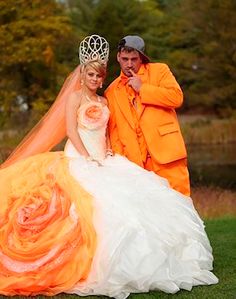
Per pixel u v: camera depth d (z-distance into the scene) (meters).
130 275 5.04
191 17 32.25
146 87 6.04
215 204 12.21
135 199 5.39
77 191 5.46
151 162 6.24
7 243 5.39
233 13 30.69
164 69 6.23
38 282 5.19
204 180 17.83
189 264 5.46
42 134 6.27
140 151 6.18
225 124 29.19
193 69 33.25
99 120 5.93
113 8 28.03
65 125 6.25
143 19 38.34
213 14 31.23
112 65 23.12
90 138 5.92
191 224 5.55
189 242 5.50
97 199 5.39
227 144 28.27
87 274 5.18
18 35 20.08
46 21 20.61
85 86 6.02
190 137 28.67
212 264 6.21
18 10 20.36
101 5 27.89
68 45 25.31
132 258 5.07
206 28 31.89
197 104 35.44
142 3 44.22
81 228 5.25
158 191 5.60
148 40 37.34
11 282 5.23
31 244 5.31
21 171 5.84
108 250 5.09
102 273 5.08
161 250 5.16
